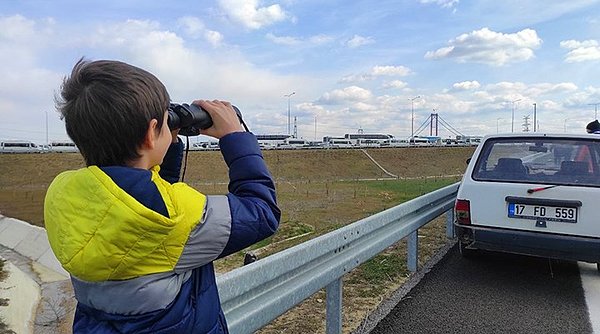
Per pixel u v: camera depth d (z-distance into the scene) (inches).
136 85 48.8
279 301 99.0
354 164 2231.8
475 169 195.9
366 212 534.9
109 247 44.9
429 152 2549.2
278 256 98.9
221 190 1230.9
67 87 49.8
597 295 172.4
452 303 163.0
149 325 47.8
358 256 140.7
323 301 169.0
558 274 199.2
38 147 2257.6
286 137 3171.8
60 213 47.8
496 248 184.2
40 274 695.1
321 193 871.7
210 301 54.4
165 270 48.4
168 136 54.2
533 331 139.8
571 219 171.6
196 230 50.0
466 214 189.3
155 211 46.5
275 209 60.2
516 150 194.9
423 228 312.3
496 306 160.4
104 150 49.0
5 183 1707.7
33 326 464.8
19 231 957.2
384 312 154.1
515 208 180.4
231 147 61.4
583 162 181.9
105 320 48.5
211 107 62.4
